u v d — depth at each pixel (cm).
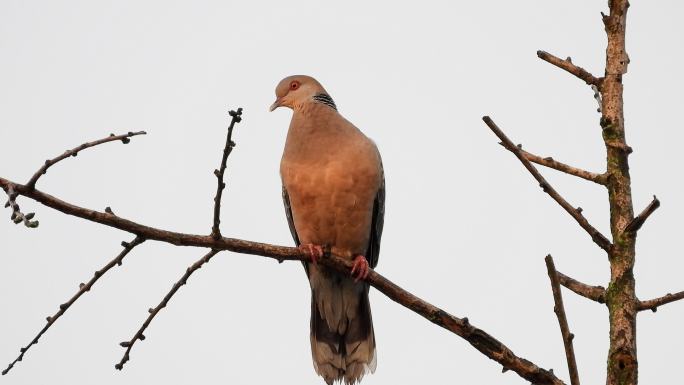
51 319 779
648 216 720
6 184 713
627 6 797
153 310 823
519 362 797
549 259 679
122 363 820
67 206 747
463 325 832
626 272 728
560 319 676
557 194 751
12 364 772
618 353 704
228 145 753
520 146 789
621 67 788
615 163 765
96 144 722
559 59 815
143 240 790
